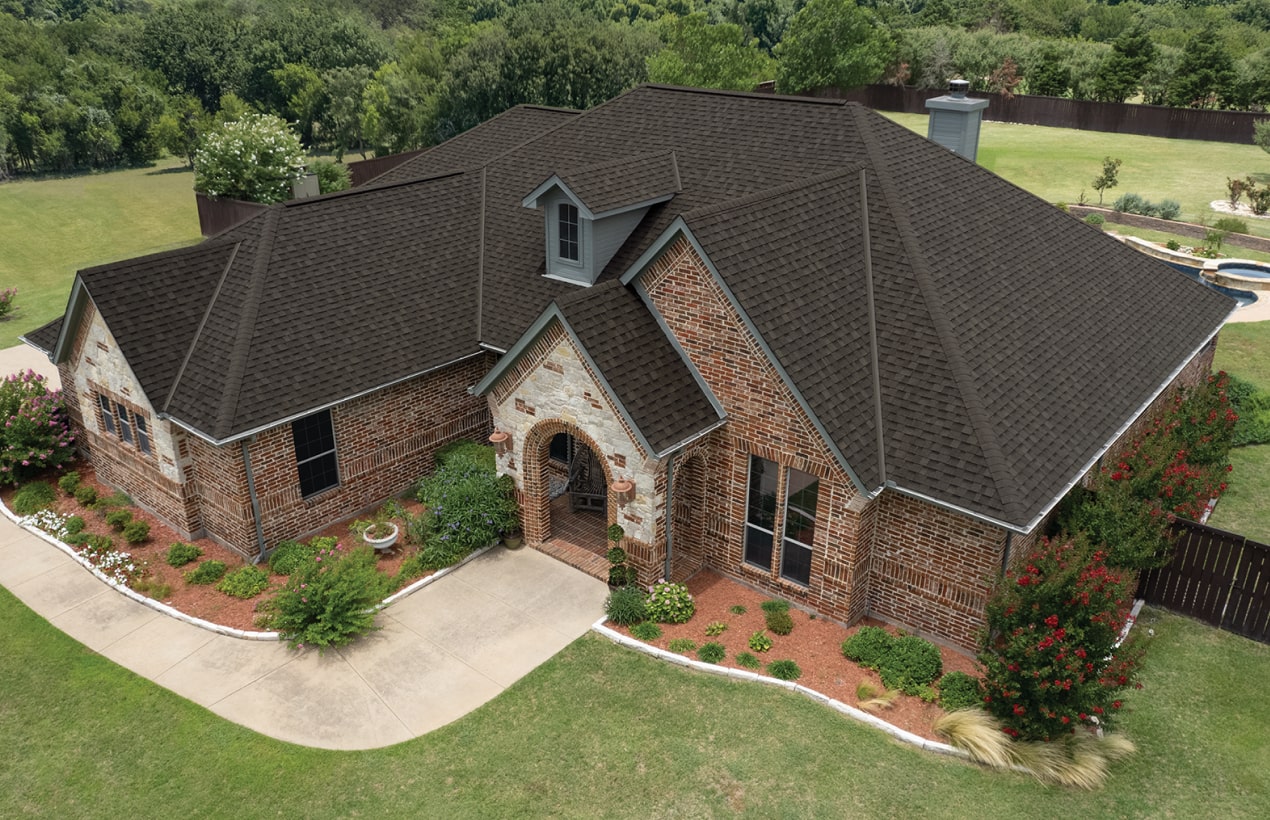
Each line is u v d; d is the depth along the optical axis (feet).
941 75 273.33
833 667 50.96
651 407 53.72
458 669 51.70
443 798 42.73
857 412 51.72
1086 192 173.88
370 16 550.36
